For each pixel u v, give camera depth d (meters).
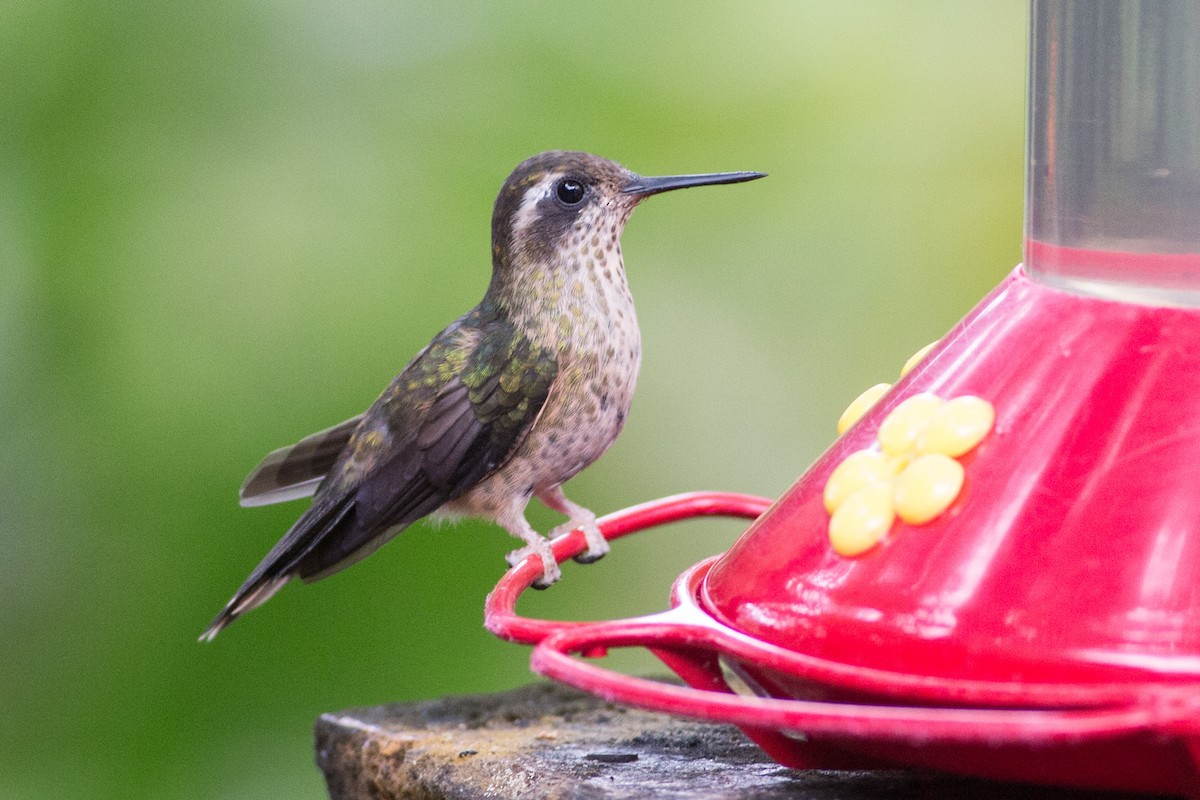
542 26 10.64
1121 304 4.62
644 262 10.93
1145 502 4.21
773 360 10.96
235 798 9.80
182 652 9.87
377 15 10.64
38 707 9.83
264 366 10.09
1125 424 4.36
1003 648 4.12
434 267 10.26
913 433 4.64
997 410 4.56
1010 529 4.29
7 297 10.05
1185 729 3.69
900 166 10.87
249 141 10.46
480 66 10.59
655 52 10.70
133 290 10.14
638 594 10.79
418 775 5.47
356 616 9.91
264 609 9.82
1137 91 4.82
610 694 3.93
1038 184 5.08
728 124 10.74
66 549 9.88
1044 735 3.67
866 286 10.87
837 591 4.45
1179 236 4.64
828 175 10.87
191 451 9.97
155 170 10.38
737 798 4.76
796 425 10.83
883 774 5.00
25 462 9.88
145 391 10.00
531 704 6.30
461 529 9.92
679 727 5.86
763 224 10.91
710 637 4.51
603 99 10.65
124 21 10.41
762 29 10.84
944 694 4.00
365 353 10.09
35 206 10.23
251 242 10.29
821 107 10.86
